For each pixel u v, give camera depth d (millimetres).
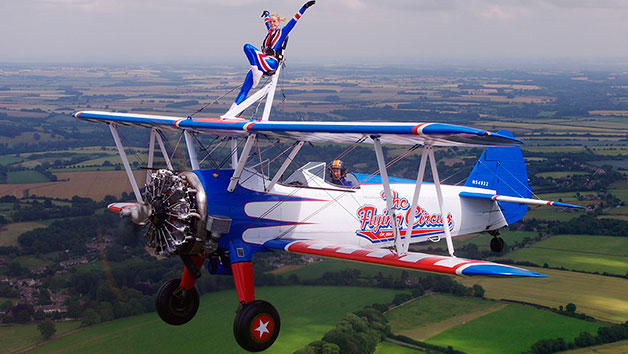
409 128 7422
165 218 8922
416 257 8664
